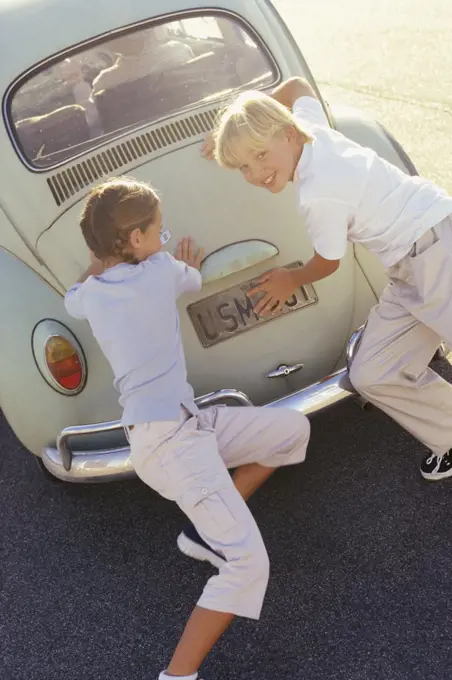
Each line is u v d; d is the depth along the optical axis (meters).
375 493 3.48
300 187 2.75
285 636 2.99
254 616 2.65
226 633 3.04
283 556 3.30
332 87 7.04
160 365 2.68
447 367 3.98
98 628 3.20
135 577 3.38
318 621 3.02
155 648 3.08
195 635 2.63
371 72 7.16
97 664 3.06
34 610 3.33
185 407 2.69
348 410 3.92
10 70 3.72
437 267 2.84
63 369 3.30
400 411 3.22
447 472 3.41
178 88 3.82
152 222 2.76
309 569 3.22
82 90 3.74
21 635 3.24
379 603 3.03
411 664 2.80
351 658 2.87
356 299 3.52
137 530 3.60
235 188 3.51
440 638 2.87
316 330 3.41
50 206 3.56
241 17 3.99
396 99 6.60
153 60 3.82
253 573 2.62
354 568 3.19
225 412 2.88
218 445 2.86
